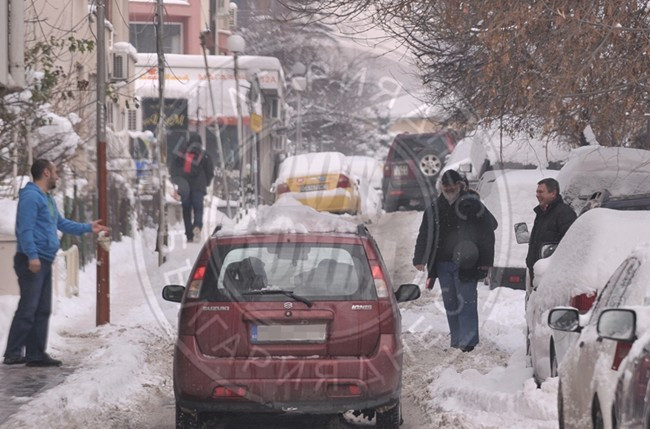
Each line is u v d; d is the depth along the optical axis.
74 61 65.62
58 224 30.67
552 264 24.23
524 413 21.53
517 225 35.75
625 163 38.88
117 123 74.12
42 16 62.25
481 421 21.50
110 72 72.81
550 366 23.38
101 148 37.09
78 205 51.50
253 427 23.39
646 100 30.88
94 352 31.19
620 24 28.83
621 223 22.47
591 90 29.97
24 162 45.56
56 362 29.31
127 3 86.81
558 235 31.53
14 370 28.56
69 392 24.53
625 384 13.62
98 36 37.34
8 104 42.34
